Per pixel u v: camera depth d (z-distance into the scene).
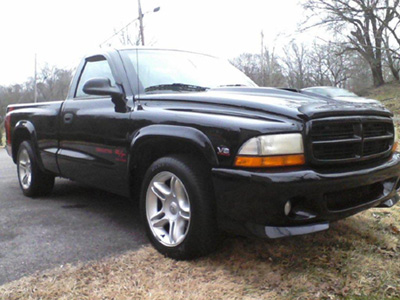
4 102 33.69
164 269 2.69
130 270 2.68
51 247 3.11
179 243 2.78
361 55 33.25
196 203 2.66
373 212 3.88
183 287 2.44
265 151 2.39
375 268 2.70
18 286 2.46
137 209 4.24
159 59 3.86
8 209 4.24
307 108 2.52
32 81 34.62
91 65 4.04
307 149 2.44
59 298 2.33
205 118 2.67
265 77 39.62
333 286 2.46
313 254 2.89
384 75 40.59
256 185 2.38
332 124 2.54
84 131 3.72
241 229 2.53
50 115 4.30
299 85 49.31
